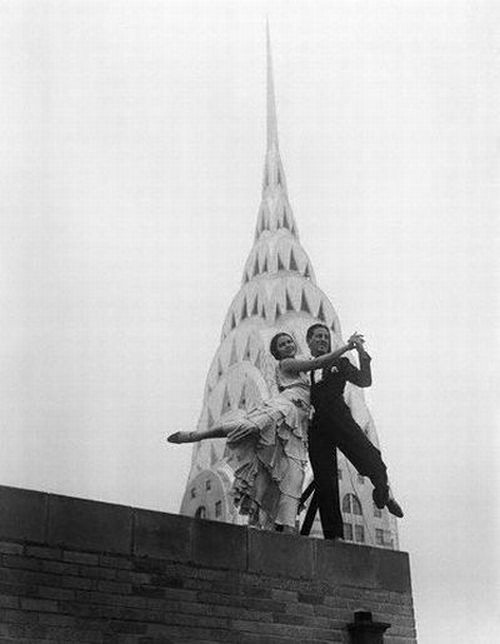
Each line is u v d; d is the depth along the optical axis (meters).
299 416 12.35
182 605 10.05
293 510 11.94
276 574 10.84
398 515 12.82
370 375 12.83
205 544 10.44
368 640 10.90
